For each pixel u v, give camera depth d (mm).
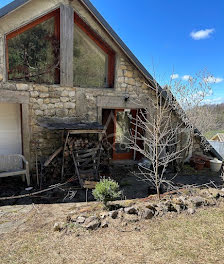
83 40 5938
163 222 3334
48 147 5762
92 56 6133
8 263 2379
